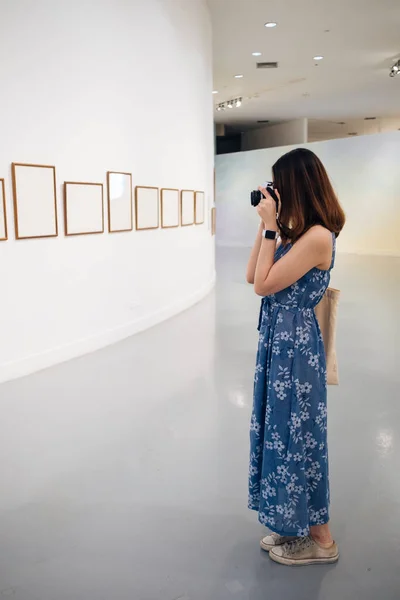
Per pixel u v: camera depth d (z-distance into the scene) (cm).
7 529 251
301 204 197
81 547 237
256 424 216
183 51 747
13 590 209
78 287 557
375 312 749
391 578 214
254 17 933
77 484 291
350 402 413
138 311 659
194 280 843
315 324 207
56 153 518
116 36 581
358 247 1545
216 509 267
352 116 1991
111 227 597
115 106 591
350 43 1095
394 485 288
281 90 1541
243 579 215
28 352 503
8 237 478
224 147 2491
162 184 702
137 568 222
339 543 238
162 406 405
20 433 357
